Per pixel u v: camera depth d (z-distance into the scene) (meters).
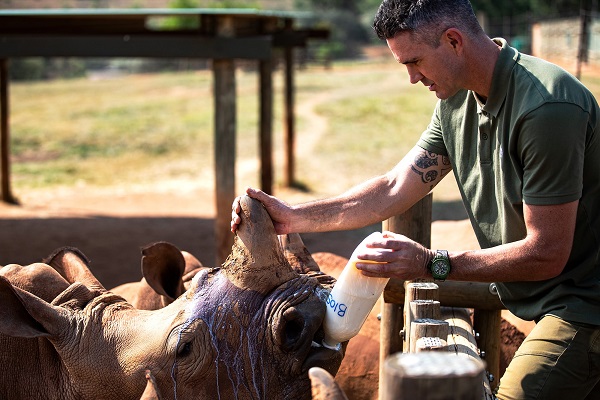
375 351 4.66
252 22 12.51
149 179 18.09
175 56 10.23
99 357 3.32
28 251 11.59
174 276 3.87
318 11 73.94
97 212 14.68
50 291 3.62
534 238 3.07
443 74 3.20
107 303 3.47
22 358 3.59
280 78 40.09
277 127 25.09
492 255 3.12
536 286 3.30
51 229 13.08
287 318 3.08
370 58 62.75
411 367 2.07
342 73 43.44
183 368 3.15
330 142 22.20
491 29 35.12
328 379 2.38
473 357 3.40
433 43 3.15
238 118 27.14
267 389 3.11
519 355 3.24
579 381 3.18
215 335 3.14
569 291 3.22
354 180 17.56
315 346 3.20
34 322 3.37
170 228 13.22
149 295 4.03
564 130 2.99
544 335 3.20
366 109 28.16
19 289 3.32
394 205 3.60
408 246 3.09
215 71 10.36
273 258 3.18
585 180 3.17
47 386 3.51
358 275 3.11
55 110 30.94
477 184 3.40
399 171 3.62
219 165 10.43
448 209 12.84
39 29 12.11
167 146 22.36
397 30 3.17
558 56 21.25
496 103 3.15
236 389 3.13
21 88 40.91
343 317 3.12
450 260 3.12
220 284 3.21
